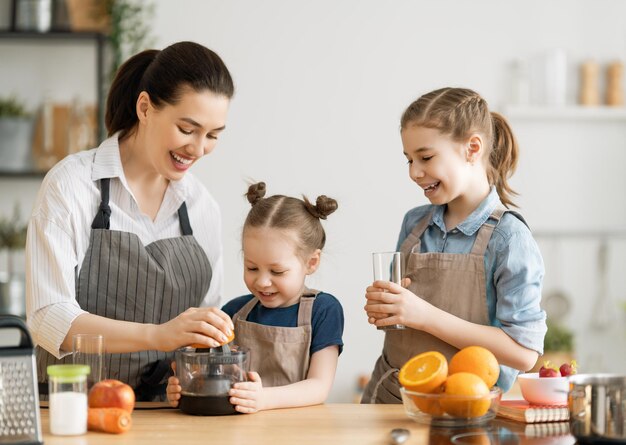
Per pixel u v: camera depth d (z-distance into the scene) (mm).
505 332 1818
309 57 4066
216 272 2137
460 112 1912
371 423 1584
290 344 1925
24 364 1404
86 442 1429
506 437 1468
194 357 1664
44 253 1844
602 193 4250
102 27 3910
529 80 4164
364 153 4086
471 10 4129
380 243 4086
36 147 3881
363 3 4082
